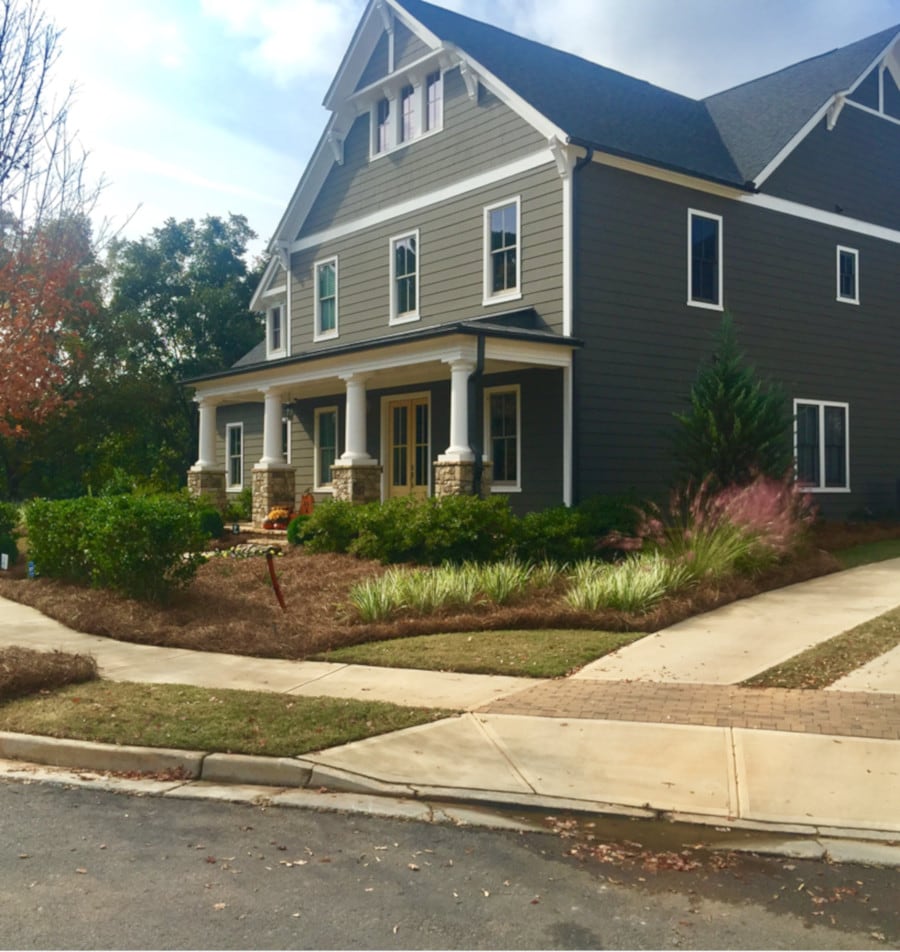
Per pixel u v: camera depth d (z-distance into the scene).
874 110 21.00
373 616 10.32
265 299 25.27
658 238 16.78
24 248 8.41
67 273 8.57
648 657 8.76
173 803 5.68
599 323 15.91
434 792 5.65
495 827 5.24
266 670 8.64
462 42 18.27
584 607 10.38
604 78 20.34
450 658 8.77
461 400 14.51
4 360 8.26
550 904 4.27
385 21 19.55
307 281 22.33
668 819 5.29
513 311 16.02
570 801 5.49
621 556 13.77
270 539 17.77
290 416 23.31
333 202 21.48
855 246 20.30
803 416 19.09
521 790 5.65
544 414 16.20
